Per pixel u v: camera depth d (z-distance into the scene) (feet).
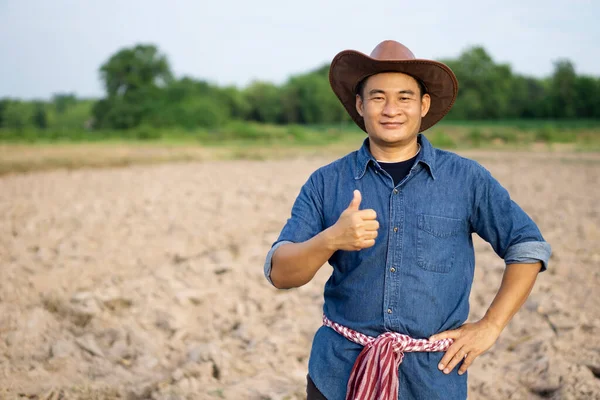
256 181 47.75
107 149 85.56
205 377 13.50
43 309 17.35
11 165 59.36
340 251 7.23
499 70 246.68
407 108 7.07
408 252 6.99
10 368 13.48
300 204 7.48
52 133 107.24
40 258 22.68
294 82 262.26
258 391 12.76
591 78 221.87
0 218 29.89
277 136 120.06
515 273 6.93
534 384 12.84
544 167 63.10
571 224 28.40
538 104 229.25
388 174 7.18
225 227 28.68
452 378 7.02
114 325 16.65
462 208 7.13
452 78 7.29
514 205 7.06
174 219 30.35
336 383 7.15
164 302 18.37
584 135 134.51
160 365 14.43
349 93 7.82
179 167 62.49
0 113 276.00
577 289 18.85
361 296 7.07
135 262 22.94
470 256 7.30
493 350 14.75
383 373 6.67
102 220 29.71
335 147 102.89
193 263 22.21
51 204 34.40
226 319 17.44
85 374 13.67
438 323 6.99
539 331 15.64
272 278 7.08
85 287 19.97
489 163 69.10
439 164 7.25
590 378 12.66
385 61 6.91
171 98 191.31
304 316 17.48
